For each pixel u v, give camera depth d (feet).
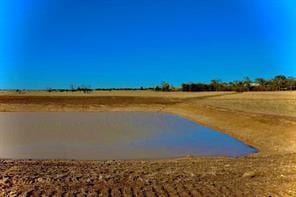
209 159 67.72
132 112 241.35
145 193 40.24
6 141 100.42
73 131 126.31
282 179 44.98
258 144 93.97
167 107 268.00
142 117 195.42
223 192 40.16
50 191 40.83
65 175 48.67
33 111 246.68
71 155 79.92
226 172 50.03
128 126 145.38
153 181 45.09
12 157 76.28
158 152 84.38
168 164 59.88
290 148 81.92
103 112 241.96
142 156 78.95
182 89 540.52
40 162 61.93
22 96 325.62
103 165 59.00
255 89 502.38
